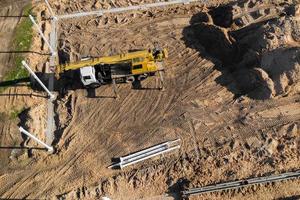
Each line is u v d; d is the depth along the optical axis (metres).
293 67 22.89
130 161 22.20
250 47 25.36
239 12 27.39
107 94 25.20
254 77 23.92
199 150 22.23
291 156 21.64
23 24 28.67
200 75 25.28
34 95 25.55
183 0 29.80
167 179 21.64
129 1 30.08
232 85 24.67
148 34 27.80
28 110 24.58
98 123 24.03
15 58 26.95
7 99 25.23
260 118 23.00
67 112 24.83
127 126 23.73
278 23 25.16
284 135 22.33
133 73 24.53
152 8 29.62
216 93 24.38
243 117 23.17
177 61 26.11
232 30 26.97
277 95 23.34
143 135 23.23
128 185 21.56
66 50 27.61
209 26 26.59
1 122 24.44
